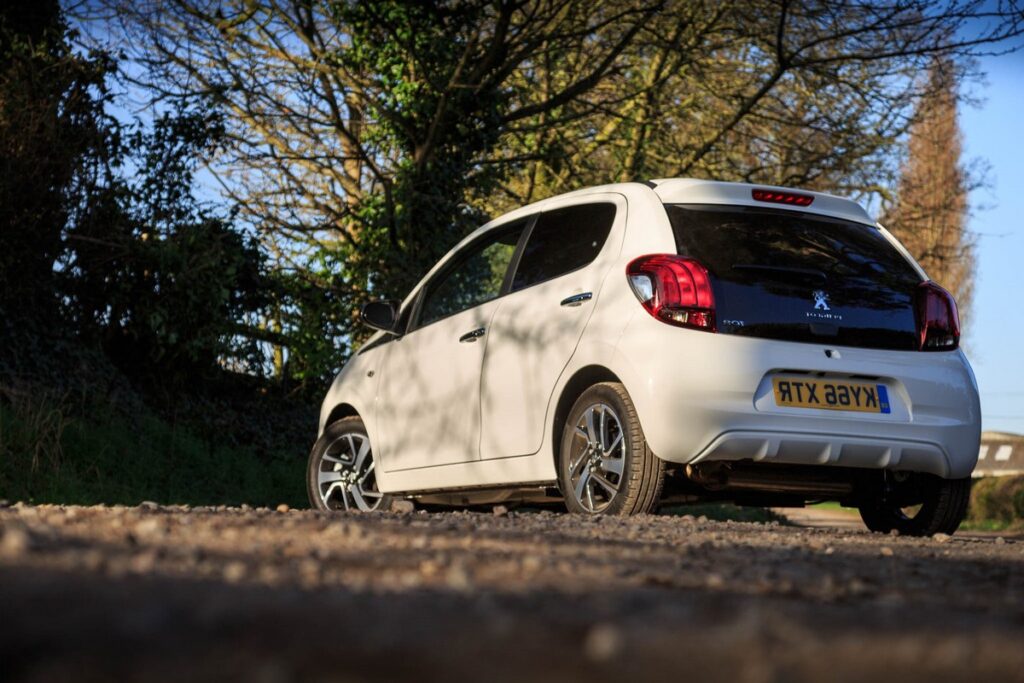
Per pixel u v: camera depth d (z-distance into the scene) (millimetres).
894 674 1596
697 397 4918
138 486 9875
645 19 14633
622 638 1659
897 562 3648
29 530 3080
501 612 2037
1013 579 3330
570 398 5539
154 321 11625
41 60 11031
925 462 5301
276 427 13422
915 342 5395
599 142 17125
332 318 14141
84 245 11281
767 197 5496
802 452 5055
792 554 3707
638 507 5090
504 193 15867
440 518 4625
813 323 5160
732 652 1681
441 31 14492
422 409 6652
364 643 1660
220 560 2689
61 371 10906
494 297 6227
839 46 14953
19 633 1638
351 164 16203
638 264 5199
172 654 1523
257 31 14422
